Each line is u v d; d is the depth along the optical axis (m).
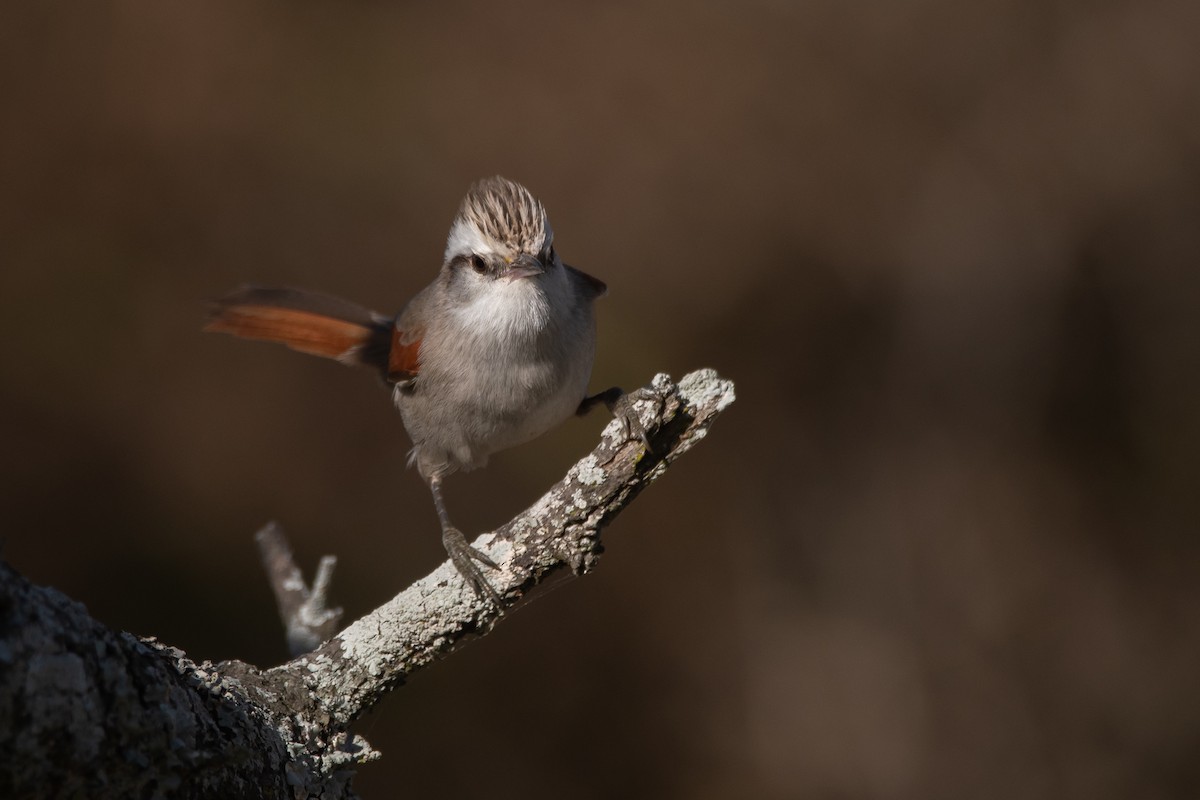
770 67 14.78
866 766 13.79
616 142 14.52
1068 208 15.28
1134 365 15.71
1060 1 15.10
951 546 14.91
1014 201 15.27
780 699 13.99
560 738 13.48
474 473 13.82
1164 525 15.16
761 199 14.66
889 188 15.06
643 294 14.30
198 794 3.78
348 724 4.61
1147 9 15.08
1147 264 15.48
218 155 13.86
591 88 14.56
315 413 13.82
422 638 4.75
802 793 13.59
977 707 14.17
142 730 3.61
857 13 14.90
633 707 13.77
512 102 14.45
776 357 14.97
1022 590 14.80
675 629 14.14
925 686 14.22
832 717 13.92
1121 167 15.24
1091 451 15.52
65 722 3.41
